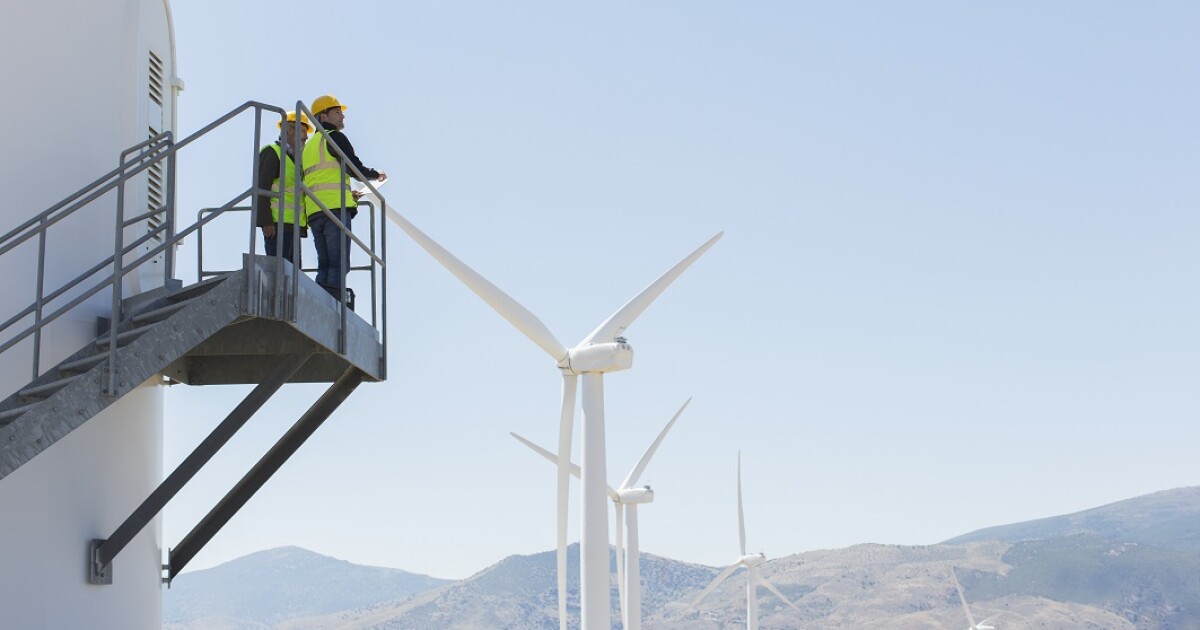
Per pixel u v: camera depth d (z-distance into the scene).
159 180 14.80
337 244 13.67
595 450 28.81
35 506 11.70
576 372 29.59
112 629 12.93
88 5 13.25
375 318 13.48
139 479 13.71
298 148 10.62
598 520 28.45
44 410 8.91
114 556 12.58
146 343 9.45
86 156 12.98
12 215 11.98
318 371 13.91
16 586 11.43
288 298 10.26
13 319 9.85
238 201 10.02
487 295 29.28
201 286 10.53
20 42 12.34
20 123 12.20
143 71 14.29
